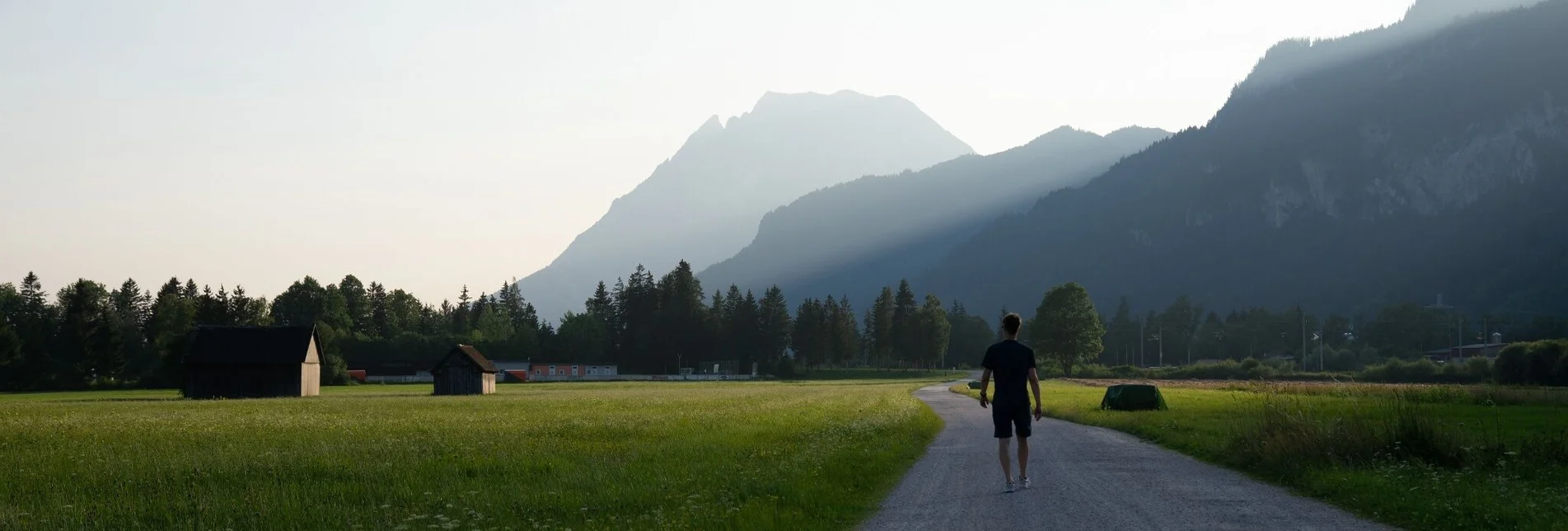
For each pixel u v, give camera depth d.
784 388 99.12
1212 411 38.97
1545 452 17.75
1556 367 79.69
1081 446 24.41
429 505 14.47
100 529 13.22
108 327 134.50
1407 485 14.45
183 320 152.62
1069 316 153.12
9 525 13.27
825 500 14.06
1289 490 15.59
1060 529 11.98
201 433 30.66
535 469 18.92
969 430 31.66
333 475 18.30
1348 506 13.68
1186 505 13.97
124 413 47.84
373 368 171.50
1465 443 18.33
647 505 13.94
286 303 187.50
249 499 15.05
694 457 20.59
